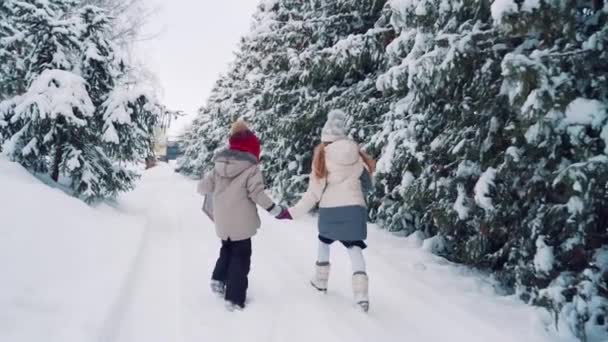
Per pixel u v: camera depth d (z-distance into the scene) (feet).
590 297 10.77
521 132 12.91
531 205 14.07
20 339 8.20
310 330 10.39
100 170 24.99
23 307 9.53
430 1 14.83
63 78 22.61
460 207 15.83
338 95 28.63
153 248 17.49
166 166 173.37
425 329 10.83
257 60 42.27
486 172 14.71
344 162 11.82
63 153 23.93
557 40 12.08
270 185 40.70
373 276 14.62
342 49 23.29
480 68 14.55
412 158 17.92
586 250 11.85
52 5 26.96
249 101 45.60
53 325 8.97
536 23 10.78
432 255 18.33
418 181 17.52
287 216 11.93
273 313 11.33
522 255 13.73
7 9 28.58
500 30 11.65
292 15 34.81
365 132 24.62
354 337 10.05
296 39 29.81
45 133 23.35
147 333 9.80
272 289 13.21
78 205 19.95
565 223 11.80
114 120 23.80
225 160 11.71
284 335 10.07
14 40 24.07
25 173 21.31
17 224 13.99
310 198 11.98
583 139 10.96
